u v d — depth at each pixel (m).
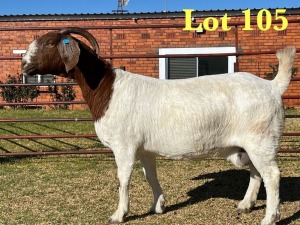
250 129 1.58
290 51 1.65
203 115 1.60
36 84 2.68
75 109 6.00
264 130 1.58
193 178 2.43
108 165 2.77
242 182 2.34
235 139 1.61
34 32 6.10
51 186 2.30
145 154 1.75
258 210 1.88
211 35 5.77
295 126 4.07
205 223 1.75
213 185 2.29
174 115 1.62
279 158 2.86
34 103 2.69
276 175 1.60
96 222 1.78
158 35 5.86
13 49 6.14
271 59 5.69
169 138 1.64
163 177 2.46
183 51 5.83
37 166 2.76
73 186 2.30
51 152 2.75
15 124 4.61
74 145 3.42
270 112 1.58
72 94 6.12
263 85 1.63
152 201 2.03
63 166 2.75
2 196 2.13
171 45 5.84
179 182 2.35
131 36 5.90
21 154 2.76
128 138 1.65
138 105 1.64
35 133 4.00
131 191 2.19
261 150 1.58
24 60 1.68
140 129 1.64
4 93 6.18
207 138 1.62
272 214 1.61
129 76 1.71
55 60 1.68
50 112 5.53
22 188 2.27
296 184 2.28
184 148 1.64
